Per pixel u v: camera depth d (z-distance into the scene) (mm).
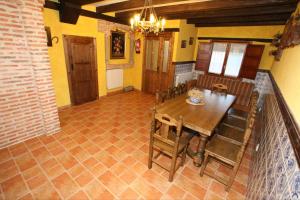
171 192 2027
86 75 4465
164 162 2514
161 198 1939
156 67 5500
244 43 4691
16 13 2258
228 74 5180
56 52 3701
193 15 4070
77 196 1887
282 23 4074
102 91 5066
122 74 5652
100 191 1967
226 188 2084
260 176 1677
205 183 2193
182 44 5004
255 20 3977
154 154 2674
